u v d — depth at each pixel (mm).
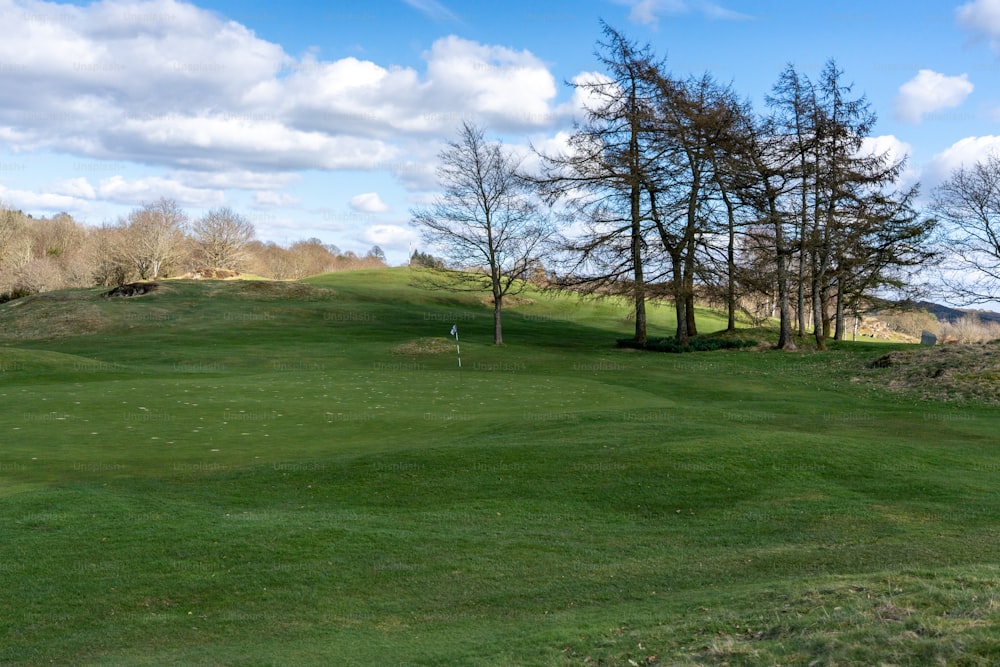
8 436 20109
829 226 48875
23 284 102875
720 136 48625
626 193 50562
